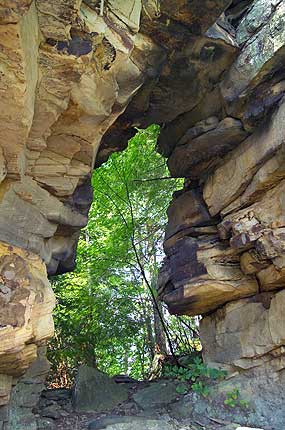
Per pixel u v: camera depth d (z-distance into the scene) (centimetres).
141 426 536
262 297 607
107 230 1164
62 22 374
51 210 502
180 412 604
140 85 500
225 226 607
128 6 431
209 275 620
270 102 540
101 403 637
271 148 533
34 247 483
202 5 471
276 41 516
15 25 296
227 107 595
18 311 392
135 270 1142
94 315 1028
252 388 585
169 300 664
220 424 567
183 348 1062
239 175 597
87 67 409
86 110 447
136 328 1073
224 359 638
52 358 934
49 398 657
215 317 677
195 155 651
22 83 332
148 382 752
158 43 505
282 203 541
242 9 582
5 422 451
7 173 416
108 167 1066
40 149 450
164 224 1117
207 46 541
